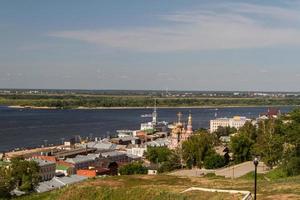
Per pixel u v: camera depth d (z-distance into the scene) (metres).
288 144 111.31
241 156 148.00
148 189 66.75
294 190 60.88
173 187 67.94
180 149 162.50
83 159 187.75
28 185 123.06
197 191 61.84
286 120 148.62
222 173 117.06
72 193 72.12
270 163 117.62
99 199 68.31
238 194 57.34
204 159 150.75
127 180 76.56
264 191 61.69
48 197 76.38
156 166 167.75
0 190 113.25
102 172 165.25
